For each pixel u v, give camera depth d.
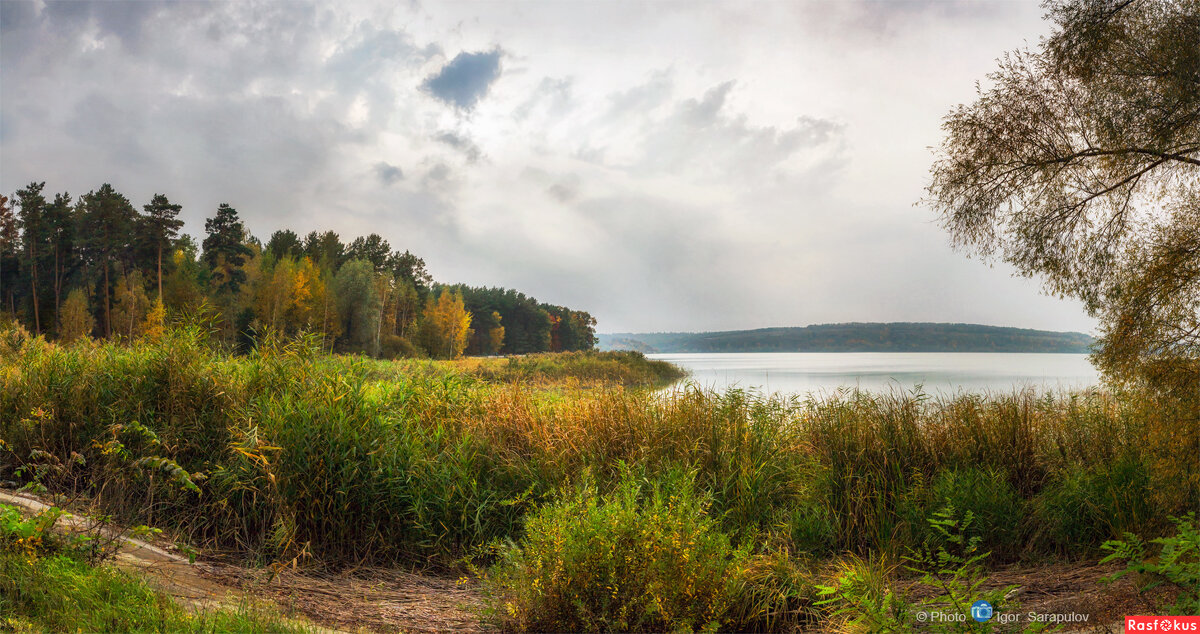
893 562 6.21
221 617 3.90
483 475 7.09
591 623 4.42
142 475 5.88
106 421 6.81
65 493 6.22
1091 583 5.40
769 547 6.35
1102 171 7.70
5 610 3.55
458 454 6.98
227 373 7.49
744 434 7.80
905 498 7.00
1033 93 7.83
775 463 7.60
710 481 7.23
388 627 4.57
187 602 4.26
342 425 6.55
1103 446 7.79
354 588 5.51
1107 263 7.60
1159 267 6.59
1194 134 6.75
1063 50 7.41
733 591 4.72
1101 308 7.50
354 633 4.33
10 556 4.00
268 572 5.47
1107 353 6.96
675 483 6.26
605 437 7.81
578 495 5.49
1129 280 7.13
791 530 6.71
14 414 6.95
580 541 4.71
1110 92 7.27
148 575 4.60
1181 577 3.81
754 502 6.93
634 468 7.11
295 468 6.18
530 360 46.06
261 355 7.65
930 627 4.11
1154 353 6.52
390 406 7.64
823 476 7.41
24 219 64.50
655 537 4.72
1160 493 6.20
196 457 6.61
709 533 5.55
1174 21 6.79
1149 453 6.57
